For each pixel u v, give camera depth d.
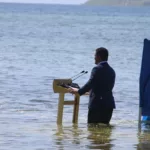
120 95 32.69
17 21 166.62
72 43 83.56
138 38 101.69
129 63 54.00
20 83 36.69
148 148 17.69
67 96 30.84
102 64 20.34
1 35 98.56
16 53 61.84
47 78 40.12
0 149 17.02
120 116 24.86
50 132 19.91
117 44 84.56
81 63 52.38
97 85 20.30
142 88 20.95
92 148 17.45
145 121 22.39
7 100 29.31
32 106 27.44
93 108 20.45
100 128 20.66
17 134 19.42
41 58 56.38
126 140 18.86
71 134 19.62
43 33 109.75
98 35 108.75
